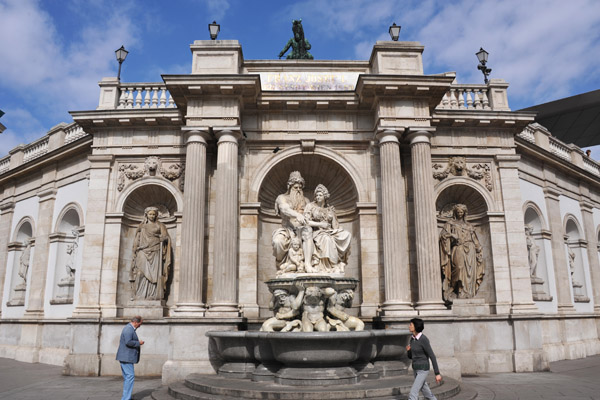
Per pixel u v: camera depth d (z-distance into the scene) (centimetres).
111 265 2011
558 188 2708
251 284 1902
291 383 1265
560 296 2450
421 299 1792
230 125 1895
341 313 1518
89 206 2061
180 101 1981
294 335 1262
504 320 1945
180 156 2114
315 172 2169
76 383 1648
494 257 2055
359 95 2002
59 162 2558
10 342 2631
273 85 2152
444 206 2200
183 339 1650
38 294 2430
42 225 2536
